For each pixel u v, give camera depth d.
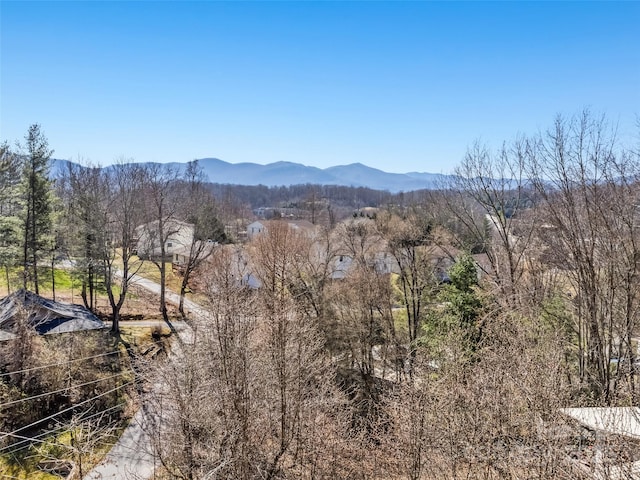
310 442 14.09
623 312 15.22
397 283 28.00
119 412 19.09
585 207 16.44
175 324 31.31
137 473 15.09
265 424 13.87
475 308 17.81
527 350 10.91
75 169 33.16
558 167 17.56
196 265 35.72
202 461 12.23
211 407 12.68
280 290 23.30
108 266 29.56
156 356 23.45
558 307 17.72
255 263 27.89
